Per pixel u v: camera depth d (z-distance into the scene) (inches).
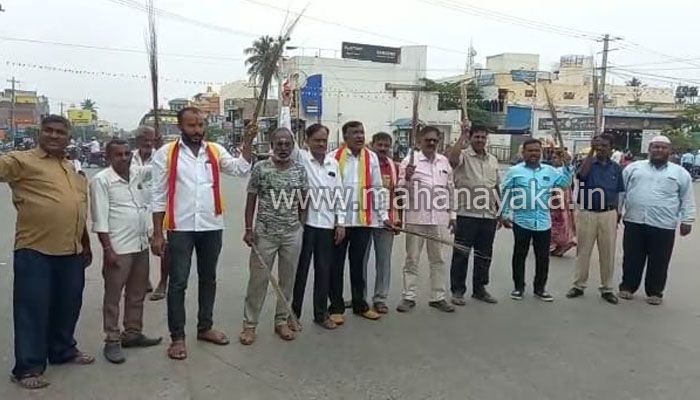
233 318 222.4
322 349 192.1
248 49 1759.4
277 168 197.6
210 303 195.3
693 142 1585.9
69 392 156.7
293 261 202.7
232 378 167.9
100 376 167.2
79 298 173.6
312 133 209.2
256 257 197.3
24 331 159.2
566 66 2290.8
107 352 178.5
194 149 184.4
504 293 269.4
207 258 191.0
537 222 253.8
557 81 2239.2
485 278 254.7
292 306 217.5
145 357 181.9
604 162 260.2
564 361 185.9
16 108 2373.3
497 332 212.8
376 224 223.6
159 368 173.9
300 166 201.6
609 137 259.4
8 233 406.6
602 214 256.2
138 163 243.9
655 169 257.4
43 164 161.8
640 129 1759.4
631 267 263.0
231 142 1672.0
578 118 1573.6
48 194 160.6
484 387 165.3
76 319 175.3
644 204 255.8
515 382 169.2
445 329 215.2
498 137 1787.6
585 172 261.0
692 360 189.3
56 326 172.4
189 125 182.1
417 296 261.1
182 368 174.1
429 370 176.4
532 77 1969.7
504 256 355.3
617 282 297.3
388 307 243.0
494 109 1726.1
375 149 235.8
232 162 191.5
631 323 227.5
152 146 245.8
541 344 201.0
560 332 214.2
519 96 1973.4
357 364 179.9
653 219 253.4
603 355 191.9
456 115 1643.7
